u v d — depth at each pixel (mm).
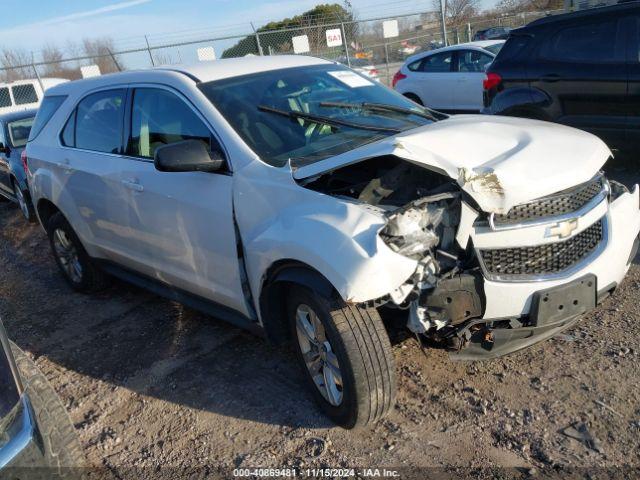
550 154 3113
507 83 7199
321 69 4324
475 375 3420
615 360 3393
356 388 2834
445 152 3041
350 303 2611
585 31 6492
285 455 2998
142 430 3365
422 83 11656
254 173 3299
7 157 8516
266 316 3311
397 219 2711
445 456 2852
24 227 8492
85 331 4695
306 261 2816
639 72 6023
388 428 3092
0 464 2006
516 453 2814
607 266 3127
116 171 4258
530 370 3408
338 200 2918
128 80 4316
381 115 3939
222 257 3533
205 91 3740
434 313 2824
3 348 2189
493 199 2781
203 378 3770
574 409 3049
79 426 3469
